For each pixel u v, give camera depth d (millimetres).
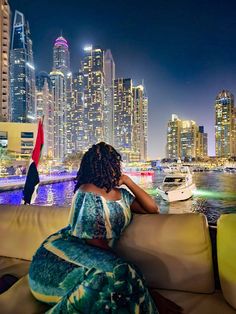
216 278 2195
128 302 1415
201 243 2055
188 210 29594
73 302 1421
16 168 71438
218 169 140750
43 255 1657
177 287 2078
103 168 1717
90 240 1639
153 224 2186
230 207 33969
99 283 1425
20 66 184125
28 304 1690
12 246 2773
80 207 1681
